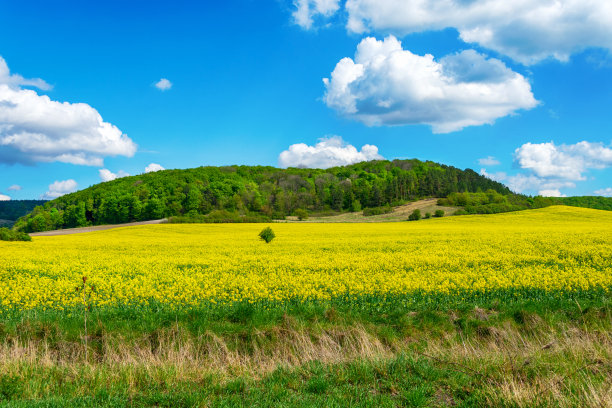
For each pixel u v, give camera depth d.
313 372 6.34
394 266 17.30
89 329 8.62
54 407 5.09
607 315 9.02
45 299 11.79
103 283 14.18
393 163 170.62
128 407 5.18
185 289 12.78
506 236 34.59
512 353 7.04
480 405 5.09
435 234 40.88
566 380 5.53
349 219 86.75
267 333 8.50
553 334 8.05
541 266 16.33
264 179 134.75
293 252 25.45
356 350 7.60
